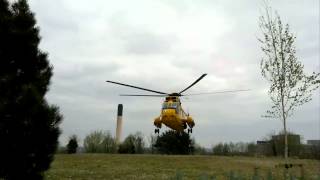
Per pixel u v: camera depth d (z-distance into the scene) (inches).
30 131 412.2
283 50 773.3
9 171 406.6
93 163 1097.4
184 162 1179.3
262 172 971.9
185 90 1336.1
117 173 901.8
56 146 432.8
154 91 1338.6
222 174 916.0
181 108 1380.4
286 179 737.0
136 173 908.0
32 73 446.9
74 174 866.1
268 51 783.1
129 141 2453.2
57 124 440.5
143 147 2588.6
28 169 413.7
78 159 1176.2
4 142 403.2
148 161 1172.5
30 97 418.6
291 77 760.3
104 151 2541.8
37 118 417.1
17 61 440.8
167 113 1310.3
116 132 2856.8
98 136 2623.0
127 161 1158.3
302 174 737.6
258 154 2087.8
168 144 2055.9
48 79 458.9
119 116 2901.1
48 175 826.2
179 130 1424.7
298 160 1369.3
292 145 1962.4
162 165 1094.4
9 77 427.2
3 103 409.7
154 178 826.8
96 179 805.9
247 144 2514.8
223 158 1306.6
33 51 452.4
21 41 443.8
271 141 2092.8
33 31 458.9
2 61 433.4
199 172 956.0
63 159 1163.9
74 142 1962.4
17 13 461.4
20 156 406.6
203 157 1307.8
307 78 759.1
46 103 440.5
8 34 439.2
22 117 412.8
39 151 418.0
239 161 1238.3
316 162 1270.9
